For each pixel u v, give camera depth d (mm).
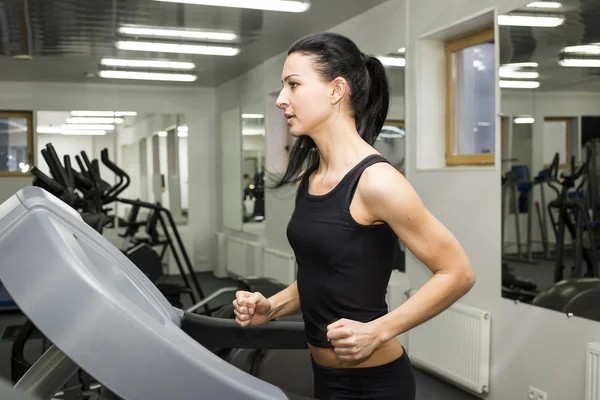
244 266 6996
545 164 2846
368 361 1125
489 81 3693
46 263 636
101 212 4375
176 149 8070
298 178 1286
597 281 2582
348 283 1083
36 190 864
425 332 3777
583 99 2584
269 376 2646
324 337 1151
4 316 5828
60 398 3006
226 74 7184
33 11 4469
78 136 7594
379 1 4273
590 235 2615
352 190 1062
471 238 3479
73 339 616
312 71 1087
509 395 3178
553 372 2875
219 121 8070
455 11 3529
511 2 3062
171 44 5602
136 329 631
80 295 622
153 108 7953
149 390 636
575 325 2736
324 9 4492
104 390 1273
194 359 658
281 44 5664
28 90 7363
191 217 8164
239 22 4867
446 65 3971
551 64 2775
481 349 3281
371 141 1192
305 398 896
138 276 1018
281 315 1328
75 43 5504
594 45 2518
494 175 3264
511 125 3098
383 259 1095
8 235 667
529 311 3031
